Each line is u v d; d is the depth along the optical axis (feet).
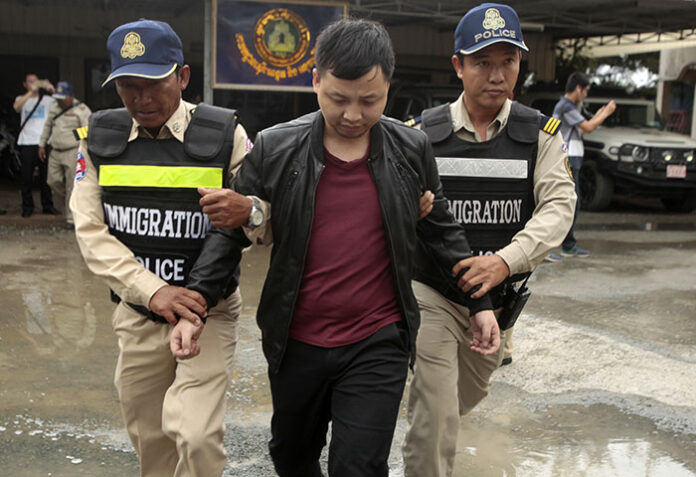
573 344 15.16
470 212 8.73
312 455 7.57
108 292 18.58
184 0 35.19
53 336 15.05
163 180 7.28
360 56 5.90
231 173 7.49
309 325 6.74
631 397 12.44
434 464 8.09
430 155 7.21
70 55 39.45
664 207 38.24
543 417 11.65
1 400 11.71
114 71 6.97
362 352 6.68
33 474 9.46
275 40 26.05
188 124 7.44
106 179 7.31
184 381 7.17
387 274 6.79
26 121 28.63
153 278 7.06
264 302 6.86
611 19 37.11
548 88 37.24
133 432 7.96
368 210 6.65
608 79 64.08
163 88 7.00
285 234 6.61
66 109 26.53
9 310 16.79
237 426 11.09
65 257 22.62
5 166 40.32
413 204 6.87
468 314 8.38
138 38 6.91
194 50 40.27
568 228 8.35
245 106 42.37
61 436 10.55
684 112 54.03
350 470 6.38
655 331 16.26
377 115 6.21
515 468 10.02
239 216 6.39
